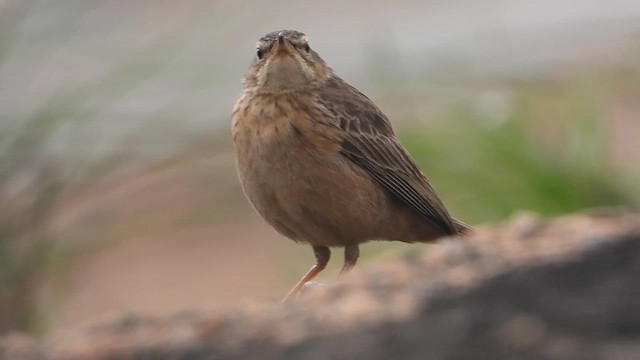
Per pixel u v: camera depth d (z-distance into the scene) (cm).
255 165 1046
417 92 1656
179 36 1694
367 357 632
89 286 1620
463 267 668
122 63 1586
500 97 1487
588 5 2602
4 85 1541
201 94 1689
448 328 629
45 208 1477
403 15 2534
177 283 1652
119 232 1639
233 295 1578
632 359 615
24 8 1577
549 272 636
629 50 2139
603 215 740
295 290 1091
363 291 680
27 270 1456
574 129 1315
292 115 1035
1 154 1466
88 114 1523
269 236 1802
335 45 2297
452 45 2262
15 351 704
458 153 1330
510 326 627
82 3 1612
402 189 1104
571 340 623
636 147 1717
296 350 643
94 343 693
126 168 1611
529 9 2595
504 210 1286
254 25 2078
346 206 1054
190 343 664
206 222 1792
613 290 631
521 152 1303
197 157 1686
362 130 1080
